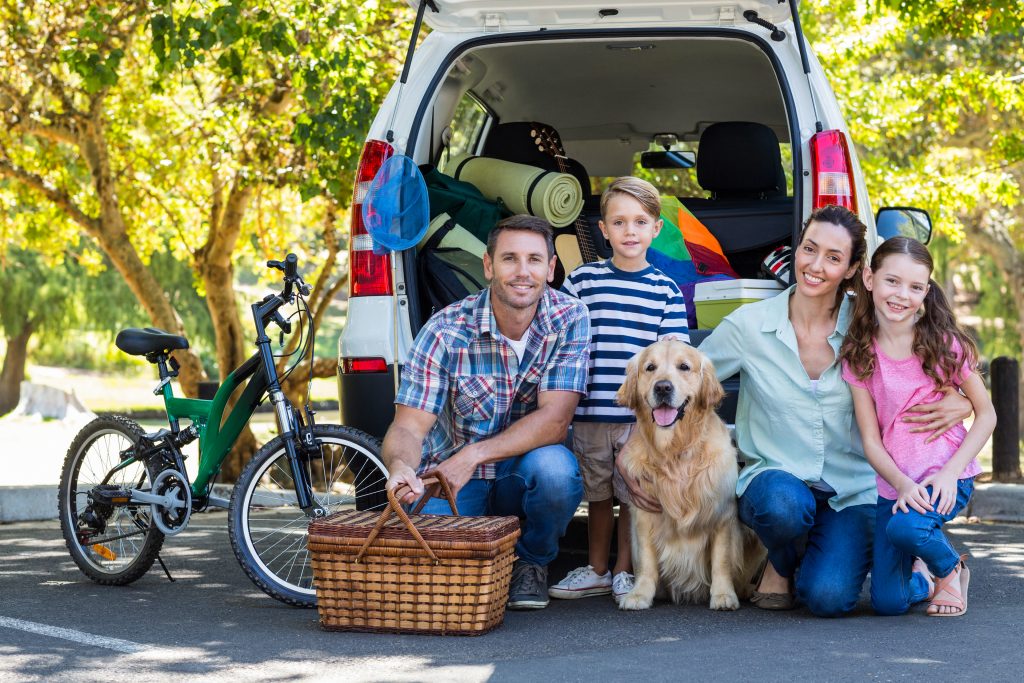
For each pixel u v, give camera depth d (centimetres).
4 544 581
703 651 340
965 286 2980
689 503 396
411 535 363
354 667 326
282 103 985
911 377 386
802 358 400
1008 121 1689
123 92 1083
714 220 518
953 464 379
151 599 439
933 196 1286
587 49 550
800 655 333
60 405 2372
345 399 443
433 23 473
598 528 436
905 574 386
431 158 526
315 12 824
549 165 569
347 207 916
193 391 1057
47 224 1254
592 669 321
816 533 397
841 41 1166
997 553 527
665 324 426
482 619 364
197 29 745
